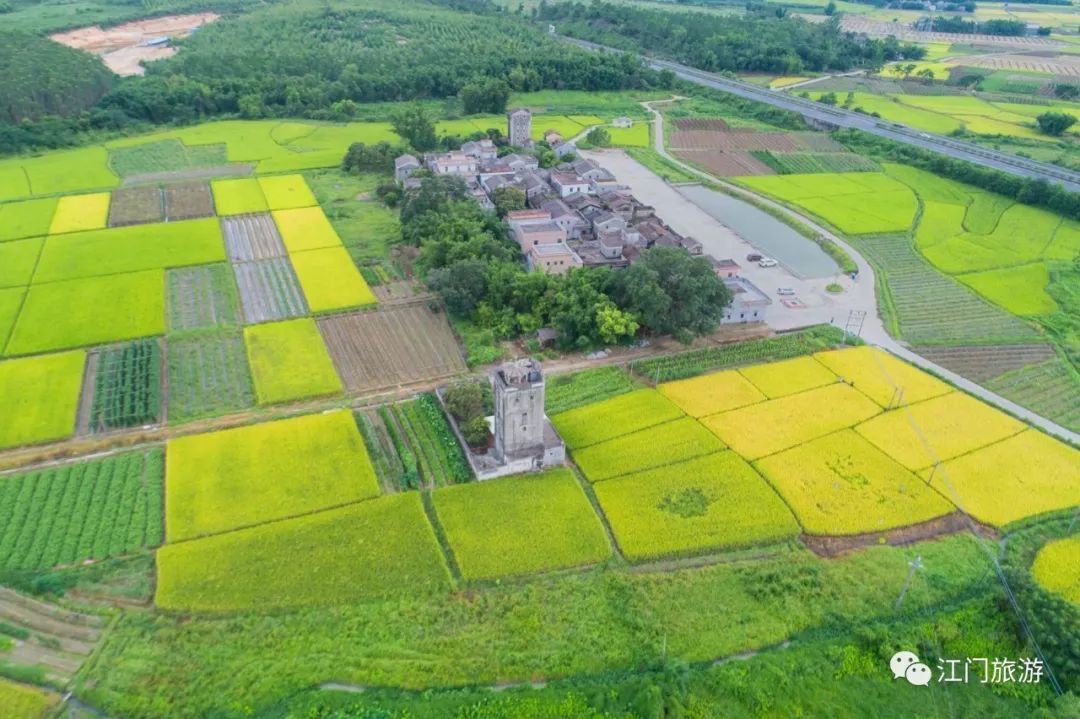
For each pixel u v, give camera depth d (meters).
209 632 74.38
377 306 138.75
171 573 80.31
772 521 89.25
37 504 90.12
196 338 126.62
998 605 78.19
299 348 124.19
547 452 97.06
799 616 77.19
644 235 161.62
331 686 69.81
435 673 70.75
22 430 102.31
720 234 178.50
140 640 73.31
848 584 81.06
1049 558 85.06
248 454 98.81
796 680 70.75
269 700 67.81
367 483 94.31
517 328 130.75
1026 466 99.62
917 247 172.75
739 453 101.12
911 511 91.38
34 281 142.62
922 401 113.62
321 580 80.19
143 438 102.88
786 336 132.12
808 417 109.00
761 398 113.50
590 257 152.88
